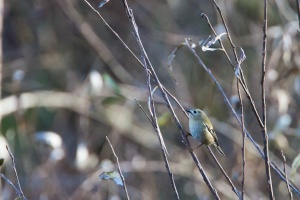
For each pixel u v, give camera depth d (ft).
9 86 50.80
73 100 49.73
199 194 46.62
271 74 39.27
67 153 51.75
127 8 19.95
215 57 51.31
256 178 43.29
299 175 42.57
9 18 55.83
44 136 37.65
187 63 52.60
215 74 50.37
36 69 54.24
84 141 49.42
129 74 53.42
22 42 55.52
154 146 51.72
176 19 54.85
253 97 48.06
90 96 49.65
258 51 49.08
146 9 54.29
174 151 50.49
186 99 50.34
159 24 54.54
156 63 53.01
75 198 44.32
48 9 55.42
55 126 52.13
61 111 52.42
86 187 44.70
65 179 46.44
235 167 43.24
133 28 19.89
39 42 55.52
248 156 43.70
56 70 54.65
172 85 51.47
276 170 20.74
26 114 49.67
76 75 54.65
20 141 47.03
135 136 51.80
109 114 50.78
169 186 51.42
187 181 51.16
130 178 49.98
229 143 48.67
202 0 54.34
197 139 26.23
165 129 51.57
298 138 48.08
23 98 46.34
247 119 47.34
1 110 44.88
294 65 39.29
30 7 55.67
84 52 55.52
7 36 55.72
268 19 49.47
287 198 44.68
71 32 55.21
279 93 39.06
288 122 36.40
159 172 51.90
